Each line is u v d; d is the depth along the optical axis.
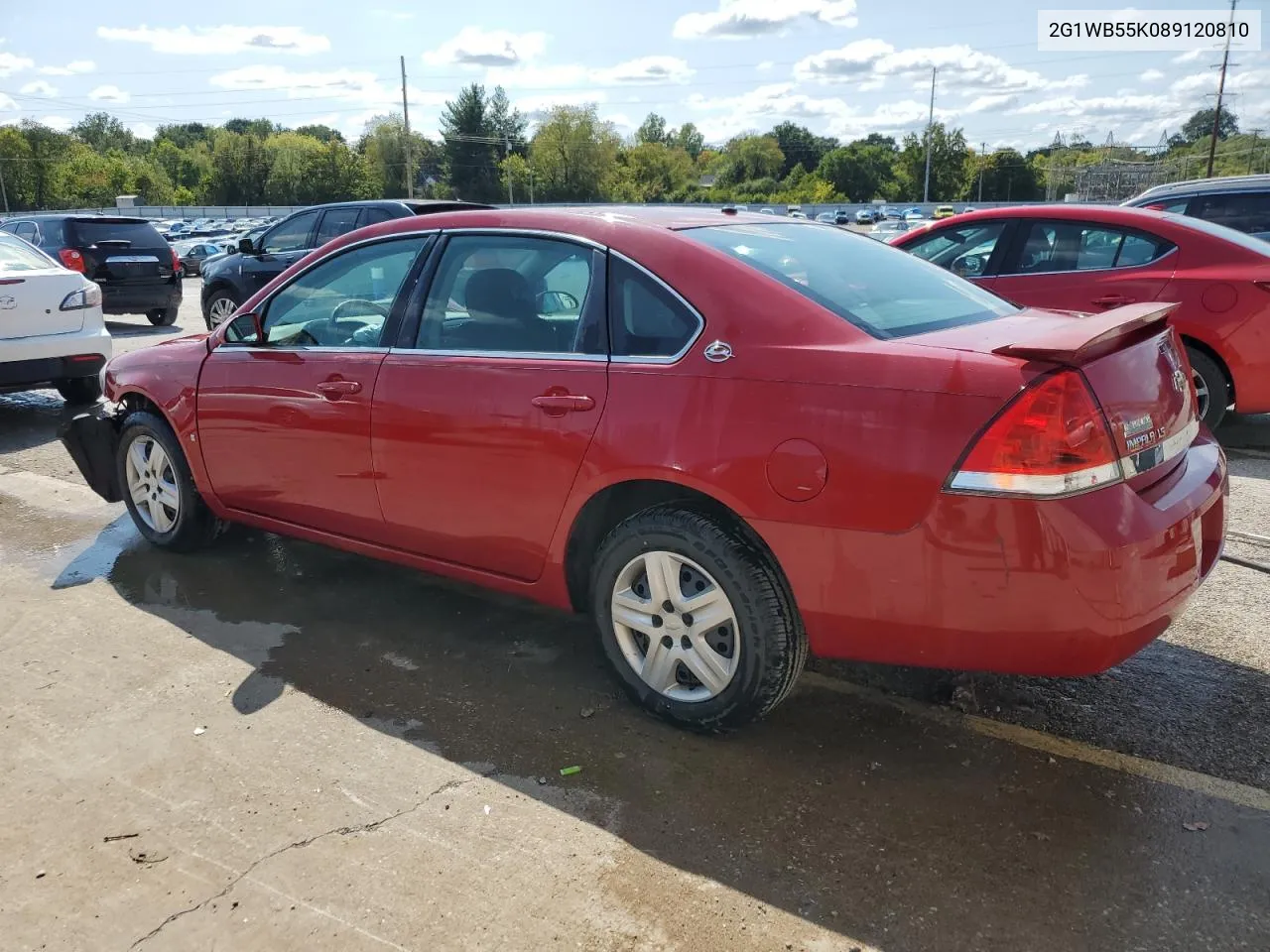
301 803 2.83
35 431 7.79
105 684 3.54
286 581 4.52
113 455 5.07
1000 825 2.68
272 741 3.16
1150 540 2.49
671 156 123.62
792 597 2.88
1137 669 3.54
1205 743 3.07
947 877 2.48
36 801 2.85
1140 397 2.66
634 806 2.79
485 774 2.96
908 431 2.56
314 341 4.05
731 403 2.82
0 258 7.89
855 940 2.29
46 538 5.14
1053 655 2.53
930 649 2.66
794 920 2.35
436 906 2.41
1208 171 76.12
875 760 3.01
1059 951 2.24
